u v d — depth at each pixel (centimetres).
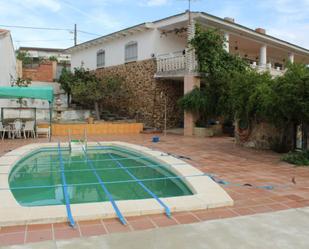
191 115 1780
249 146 1345
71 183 783
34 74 2698
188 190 702
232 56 1817
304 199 602
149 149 1189
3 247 384
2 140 1467
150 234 428
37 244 394
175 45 2089
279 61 3139
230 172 847
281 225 464
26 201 638
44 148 1268
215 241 408
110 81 2045
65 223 466
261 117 1277
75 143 1367
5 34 1708
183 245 395
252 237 421
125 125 1905
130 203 538
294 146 1159
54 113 2162
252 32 2041
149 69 2006
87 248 384
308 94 970
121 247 387
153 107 1984
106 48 2398
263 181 747
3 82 1705
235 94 1337
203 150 1248
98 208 509
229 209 539
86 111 2244
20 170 936
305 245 399
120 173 904
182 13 1794
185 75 1791
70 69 2953
